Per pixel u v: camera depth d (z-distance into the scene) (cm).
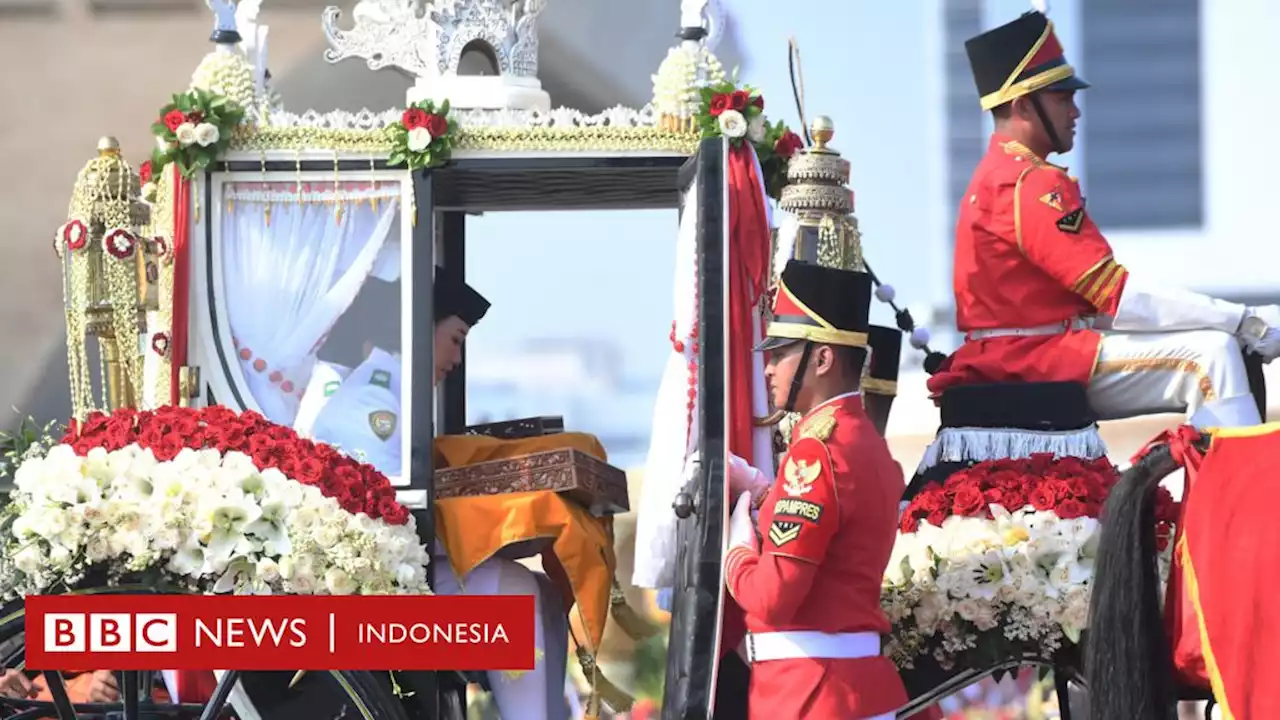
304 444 1739
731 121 1795
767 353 1728
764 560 1564
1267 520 1473
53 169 2967
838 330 1625
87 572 1672
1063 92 1902
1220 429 1527
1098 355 1847
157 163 1878
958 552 1753
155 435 1703
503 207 2195
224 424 1730
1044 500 1748
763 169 1931
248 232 1903
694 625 1609
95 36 2956
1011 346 1880
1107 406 1880
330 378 1892
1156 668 1530
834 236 1864
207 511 1656
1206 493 1508
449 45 1973
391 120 1903
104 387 1966
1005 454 1838
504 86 1969
